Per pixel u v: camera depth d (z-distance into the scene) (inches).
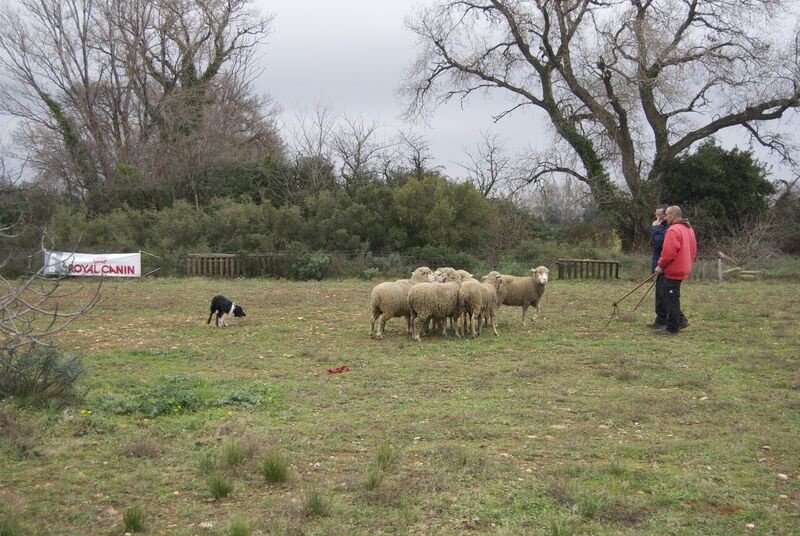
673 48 1360.7
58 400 317.4
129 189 1417.3
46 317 625.0
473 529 199.5
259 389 353.7
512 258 1154.7
